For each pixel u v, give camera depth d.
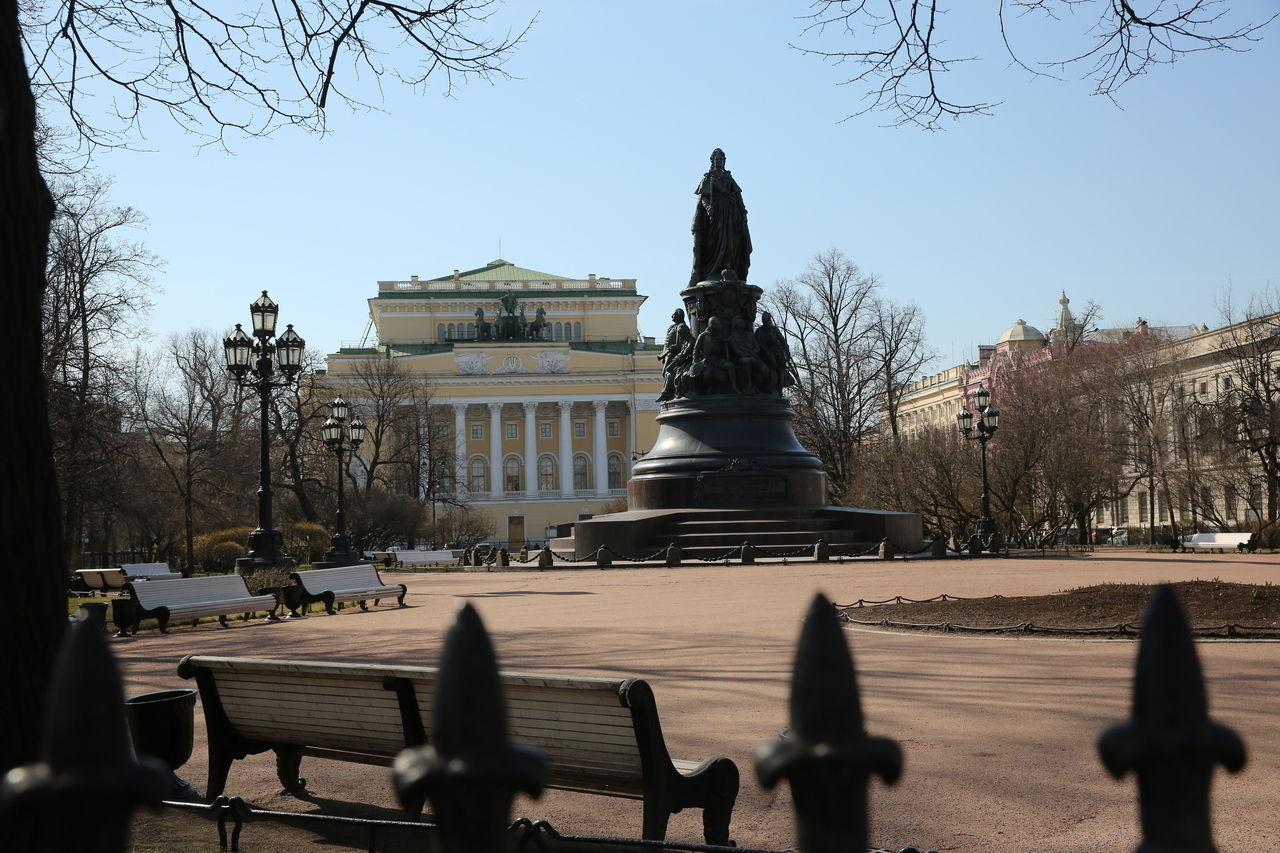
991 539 39.06
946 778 7.49
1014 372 62.69
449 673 2.26
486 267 131.38
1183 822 2.09
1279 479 49.81
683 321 41.72
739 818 6.84
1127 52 10.75
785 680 11.37
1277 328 52.06
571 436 117.94
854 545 36.44
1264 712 9.26
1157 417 59.12
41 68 10.73
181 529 57.62
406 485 84.69
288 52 11.09
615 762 5.73
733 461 38.38
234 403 59.34
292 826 6.91
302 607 23.62
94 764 2.15
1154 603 2.12
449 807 2.23
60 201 28.09
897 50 11.10
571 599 22.95
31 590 5.23
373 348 118.44
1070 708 9.68
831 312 64.19
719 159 42.09
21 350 5.32
